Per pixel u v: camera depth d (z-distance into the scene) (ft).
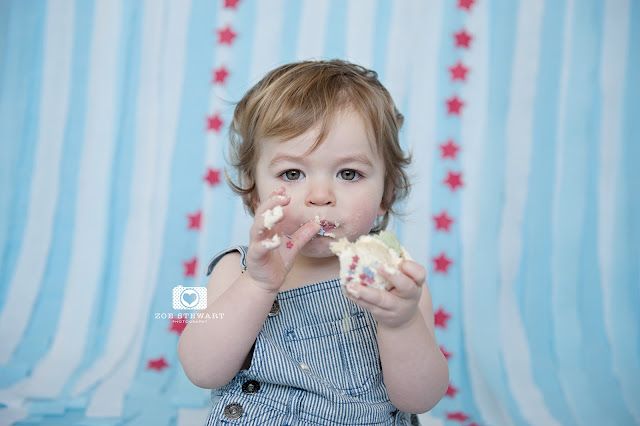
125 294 7.88
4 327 7.47
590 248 8.19
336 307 4.35
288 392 4.12
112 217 8.14
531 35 8.46
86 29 8.27
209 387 4.12
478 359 7.36
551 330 7.77
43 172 8.16
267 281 3.93
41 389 6.33
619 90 8.40
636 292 8.03
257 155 4.39
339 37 8.46
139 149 8.25
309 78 4.44
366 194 4.15
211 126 8.26
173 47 8.32
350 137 4.09
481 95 8.43
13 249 8.00
